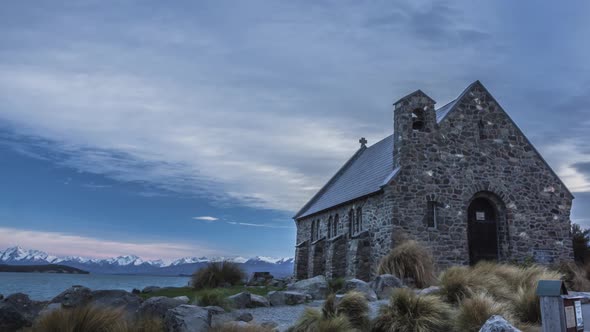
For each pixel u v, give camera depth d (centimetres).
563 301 752
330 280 1972
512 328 773
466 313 994
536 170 2561
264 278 2889
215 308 1270
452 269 1431
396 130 2503
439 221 2347
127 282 3869
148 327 959
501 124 2580
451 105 2642
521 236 2438
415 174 2378
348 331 1015
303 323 1073
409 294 1096
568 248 2486
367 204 2619
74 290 1262
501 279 1421
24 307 1149
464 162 2461
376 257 2419
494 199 2509
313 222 3625
